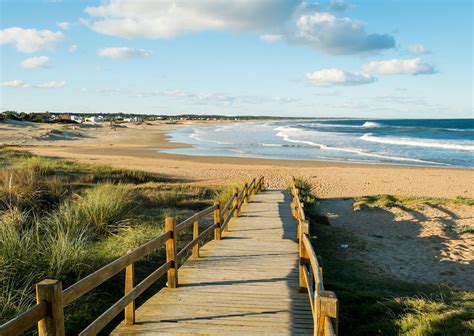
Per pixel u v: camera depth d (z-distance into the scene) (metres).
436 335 4.87
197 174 24.33
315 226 12.77
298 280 6.18
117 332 4.32
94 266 6.79
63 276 6.12
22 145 44.72
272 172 25.88
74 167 20.62
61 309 2.83
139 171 21.80
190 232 10.20
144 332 4.33
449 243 11.09
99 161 29.95
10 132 56.25
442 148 44.56
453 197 18.58
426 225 13.12
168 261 5.77
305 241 5.19
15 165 18.17
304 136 67.06
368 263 9.50
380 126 108.44
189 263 7.12
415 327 5.06
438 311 5.79
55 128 70.88
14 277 5.68
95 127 89.38
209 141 56.59
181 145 49.53
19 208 9.85
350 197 18.44
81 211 9.71
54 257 6.33
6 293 5.22
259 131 87.62
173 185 18.53
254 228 10.41
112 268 3.82
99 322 3.63
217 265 7.00
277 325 4.52
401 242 11.27
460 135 65.19
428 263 9.50
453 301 6.59
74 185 15.08
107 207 9.90
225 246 8.45
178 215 12.05
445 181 22.83
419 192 19.88
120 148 44.56
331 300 2.78
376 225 13.24
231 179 22.59
